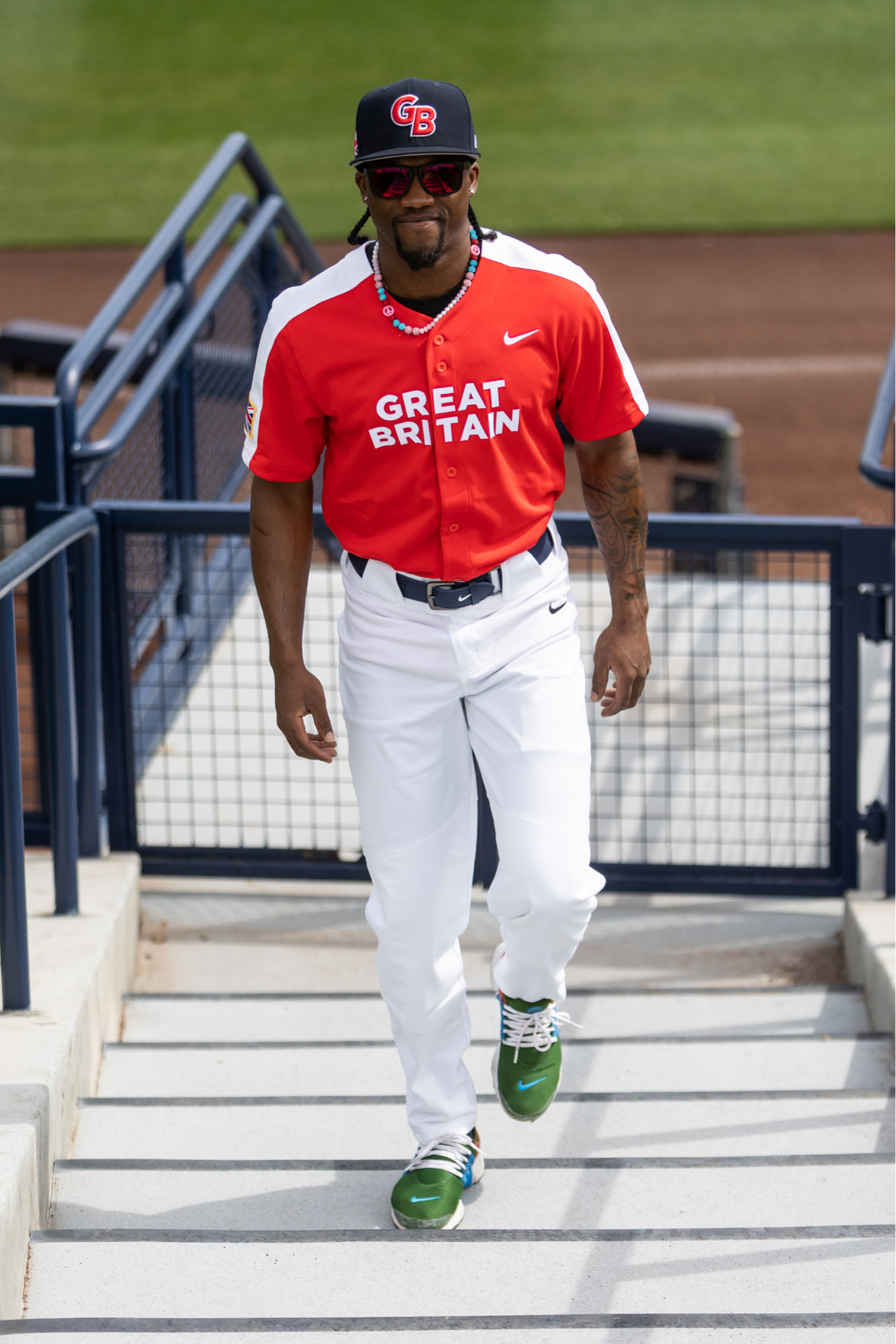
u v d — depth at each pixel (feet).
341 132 255.50
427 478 28.40
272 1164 35.63
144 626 59.26
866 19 292.61
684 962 49.11
